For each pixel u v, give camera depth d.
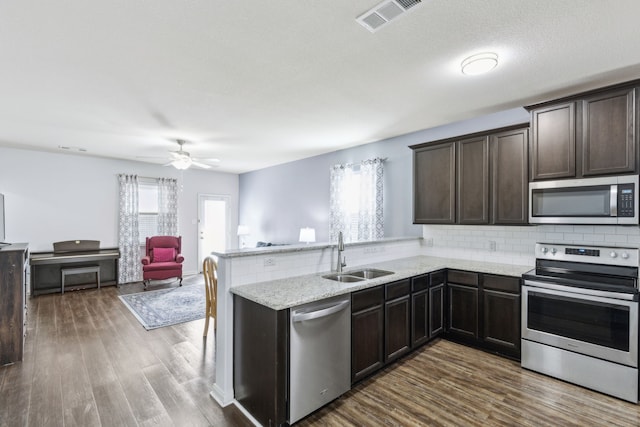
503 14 1.79
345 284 2.48
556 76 2.60
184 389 2.52
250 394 2.19
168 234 7.01
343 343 2.34
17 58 2.29
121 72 2.52
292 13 1.78
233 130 4.23
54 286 5.68
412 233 4.40
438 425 2.07
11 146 5.25
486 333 3.11
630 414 2.16
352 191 5.18
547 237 3.22
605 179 2.49
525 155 3.04
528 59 2.31
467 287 3.26
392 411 2.22
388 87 2.83
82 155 6.01
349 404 2.30
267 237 7.35
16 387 2.52
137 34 1.99
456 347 3.26
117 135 4.48
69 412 2.20
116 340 3.48
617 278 2.52
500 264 3.46
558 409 2.22
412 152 4.29
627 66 2.41
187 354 3.14
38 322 4.08
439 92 2.94
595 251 2.63
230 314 2.38
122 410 2.23
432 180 3.75
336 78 2.64
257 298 2.08
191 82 2.71
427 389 2.49
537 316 2.73
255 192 7.73
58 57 2.28
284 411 2.00
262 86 2.80
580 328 2.51
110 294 5.53
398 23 1.88
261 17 1.82
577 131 2.64
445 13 1.78
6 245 3.67
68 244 5.83
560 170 2.73
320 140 4.79
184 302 5.00
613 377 2.35
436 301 3.31
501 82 2.72
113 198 6.41
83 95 2.99
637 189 2.36
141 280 6.61
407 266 3.33
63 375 2.72
